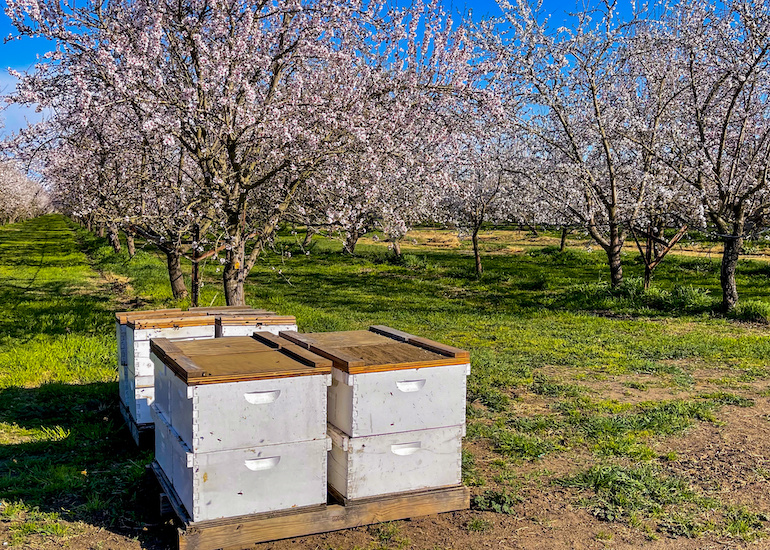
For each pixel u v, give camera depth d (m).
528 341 12.18
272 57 9.14
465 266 30.03
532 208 20.11
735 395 8.23
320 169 8.98
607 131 16.42
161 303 16.17
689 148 15.36
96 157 11.66
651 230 17.17
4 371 9.08
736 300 15.36
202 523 4.07
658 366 9.92
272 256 34.25
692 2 14.56
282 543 4.25
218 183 8.97
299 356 4.57
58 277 24.00
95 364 9.62
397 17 9.17
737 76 13.80
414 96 9.47
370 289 22.06
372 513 4.55
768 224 16.17
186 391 3.99
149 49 8.20
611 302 16.91
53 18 8.35
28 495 5.06
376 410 4.50
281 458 4.27
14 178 67.81
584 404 7.80
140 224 12.35
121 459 5.98
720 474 5.64
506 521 4.72
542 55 15.58
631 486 5.33
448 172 10.79
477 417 7.36
